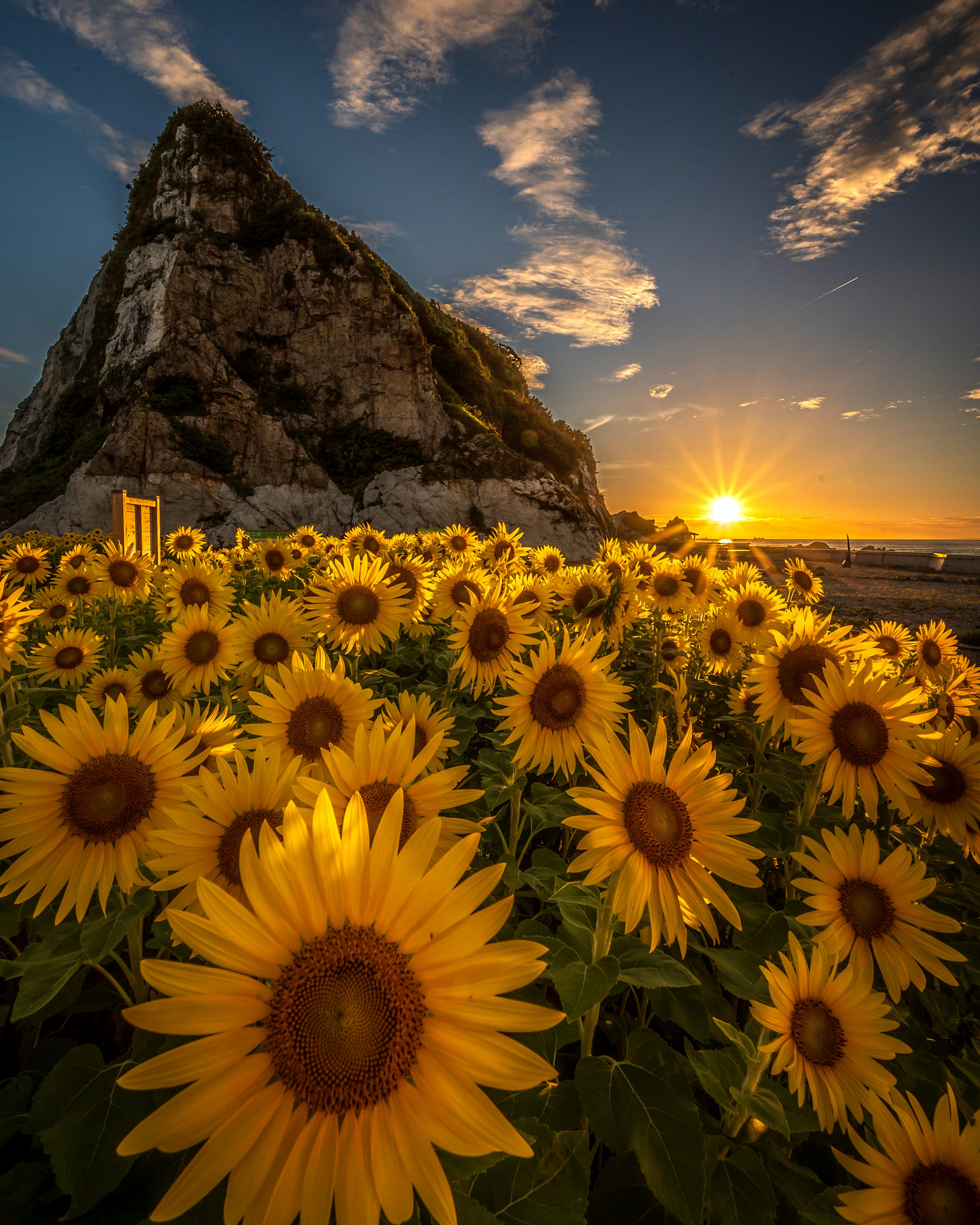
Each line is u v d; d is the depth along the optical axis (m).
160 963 1.06
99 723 2.15
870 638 5.94
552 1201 1.54
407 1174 1.03
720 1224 1.61
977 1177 1.46
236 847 1.77
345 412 69.44
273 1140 1.04
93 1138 1.61
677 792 1.90
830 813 3.29
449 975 1.12
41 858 2.02
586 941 2.18
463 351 87.38
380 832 1.20
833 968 1.95
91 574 8.07
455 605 5.69
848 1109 1.92
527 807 3.04
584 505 79.19
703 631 6.16
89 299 84.25
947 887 3.29
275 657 4.46
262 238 70.50
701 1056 1.88
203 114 71.56
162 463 56.94
